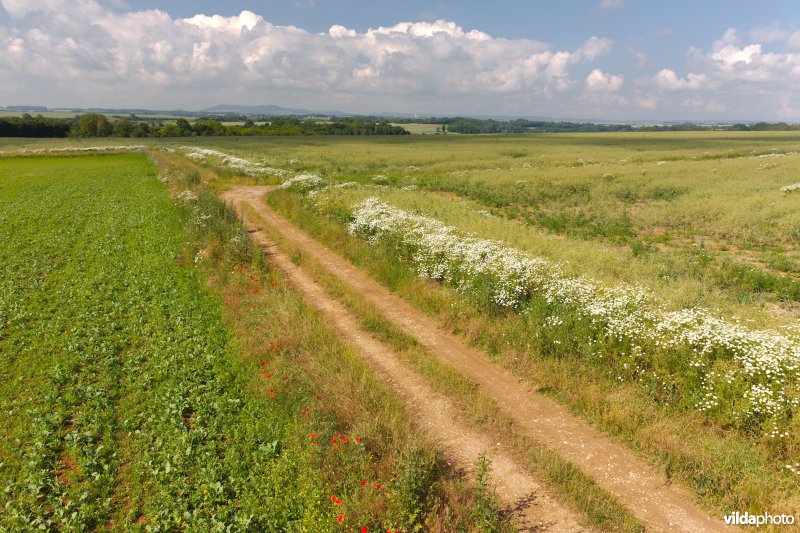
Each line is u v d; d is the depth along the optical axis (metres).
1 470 6.62
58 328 10.78
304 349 9.43
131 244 17.95
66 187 32.22
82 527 5.62
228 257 15.12
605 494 5.84
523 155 61.34
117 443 7.17
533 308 10.05
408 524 5.29
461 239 14.92
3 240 18.28
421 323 11.11
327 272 14.46
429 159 54.72
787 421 6.38
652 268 13.38
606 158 51.59
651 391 7.58
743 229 17.95
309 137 122.31
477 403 7.71
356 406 7.46
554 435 7.03
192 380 8.79
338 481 5.98
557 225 19.97
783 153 50.69
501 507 5.73
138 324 11.12
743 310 10.01
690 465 6.16
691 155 52.22
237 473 6.34
